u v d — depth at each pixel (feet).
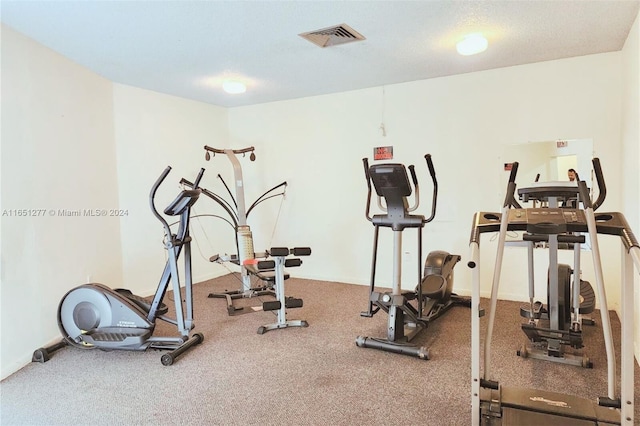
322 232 17.43
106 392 8.10
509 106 13.50
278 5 8.45
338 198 16.96
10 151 9.41
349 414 7.16
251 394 7.93
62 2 8.16
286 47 11.05
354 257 16.80
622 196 11.64
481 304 13.34
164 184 16.24
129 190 14.76
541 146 13.14
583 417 6.09
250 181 19.01
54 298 10.78
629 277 5.85
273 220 18.57
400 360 9.34
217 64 12.51
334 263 17.25
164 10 8.59
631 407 5.75
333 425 6.84
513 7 8.77
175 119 16.69
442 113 14.58
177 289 10.07
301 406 7.46
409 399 7.62
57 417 7.23
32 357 9.69
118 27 9.48
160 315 10.53
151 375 8.82
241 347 10.28
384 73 13.85
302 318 12.46
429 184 14.98
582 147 12.57
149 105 15.58
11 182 9.41
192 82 14.55
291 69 13.19
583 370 8.64
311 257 17.74
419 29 9.90
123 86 14.58
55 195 11.02
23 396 7.99
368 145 16.10
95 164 13.03
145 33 9.88
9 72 9.43
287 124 17.88
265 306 11.27
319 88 15.83
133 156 14.92
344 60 12.33
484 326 11.41
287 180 18.07
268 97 17.29
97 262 13.00
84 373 8.98
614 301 12.29
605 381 8.15
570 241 9.20
